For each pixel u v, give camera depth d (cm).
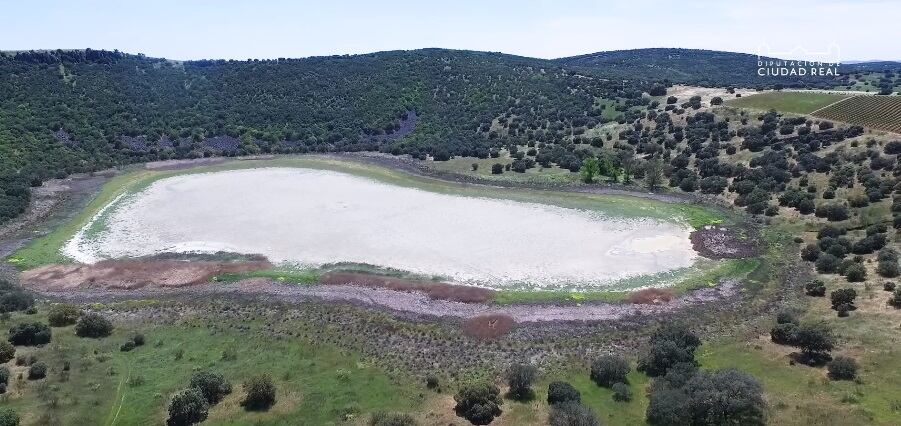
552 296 6450
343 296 6469
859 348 4866
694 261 7319
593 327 5738
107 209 9888
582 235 8281
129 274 7250
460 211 9512
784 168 9731
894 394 4109
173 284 6956
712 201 9481
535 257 7544
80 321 5650
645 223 8681
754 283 6631
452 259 7519
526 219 9025
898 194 7944
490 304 6266
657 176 10281
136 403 4459
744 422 3962
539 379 4841
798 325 5325
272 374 4916
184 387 4672
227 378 4847
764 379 4569
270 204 10038
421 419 4250
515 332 5653
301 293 6575
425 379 4841
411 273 7125
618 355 5209
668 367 4822
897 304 5562
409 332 5650
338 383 4775
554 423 4059
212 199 10400
